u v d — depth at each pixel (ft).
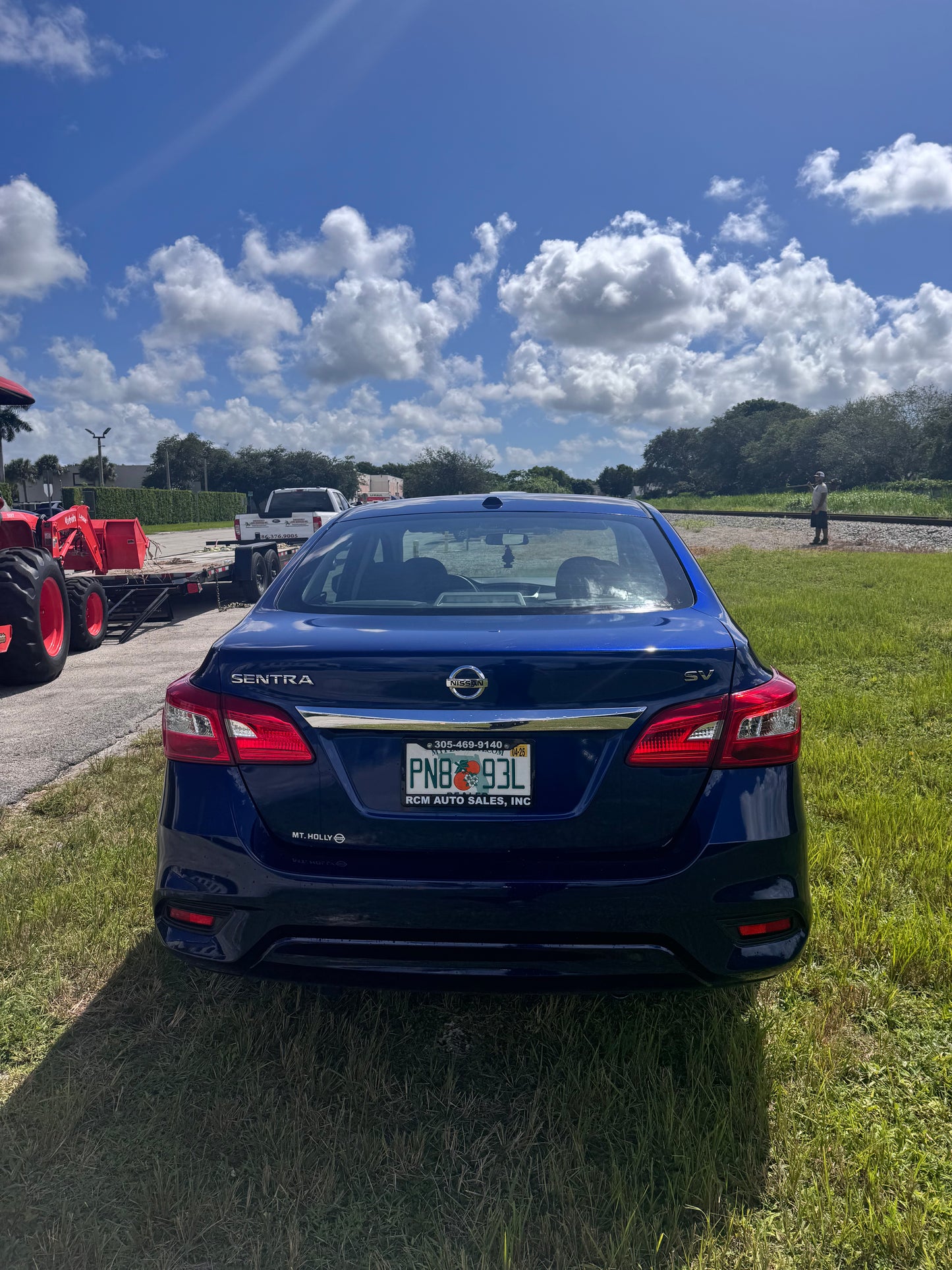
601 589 8.40
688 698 6.71
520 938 6.66
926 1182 6.40
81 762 16.88
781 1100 7.07
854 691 20.86
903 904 10.71
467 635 7.05
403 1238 5.88
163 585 33.91
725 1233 5.92
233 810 6.98
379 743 6.82
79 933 10.12
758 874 6.73
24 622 22.70
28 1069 7.74
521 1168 6.52
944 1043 8.04
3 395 23.76
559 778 6.71
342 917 6.74
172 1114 7.09
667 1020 8.39
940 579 41.09
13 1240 5.86
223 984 9.09
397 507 10.81
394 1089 7.47
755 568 49.85
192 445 372.99
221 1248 5.80
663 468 467.93
